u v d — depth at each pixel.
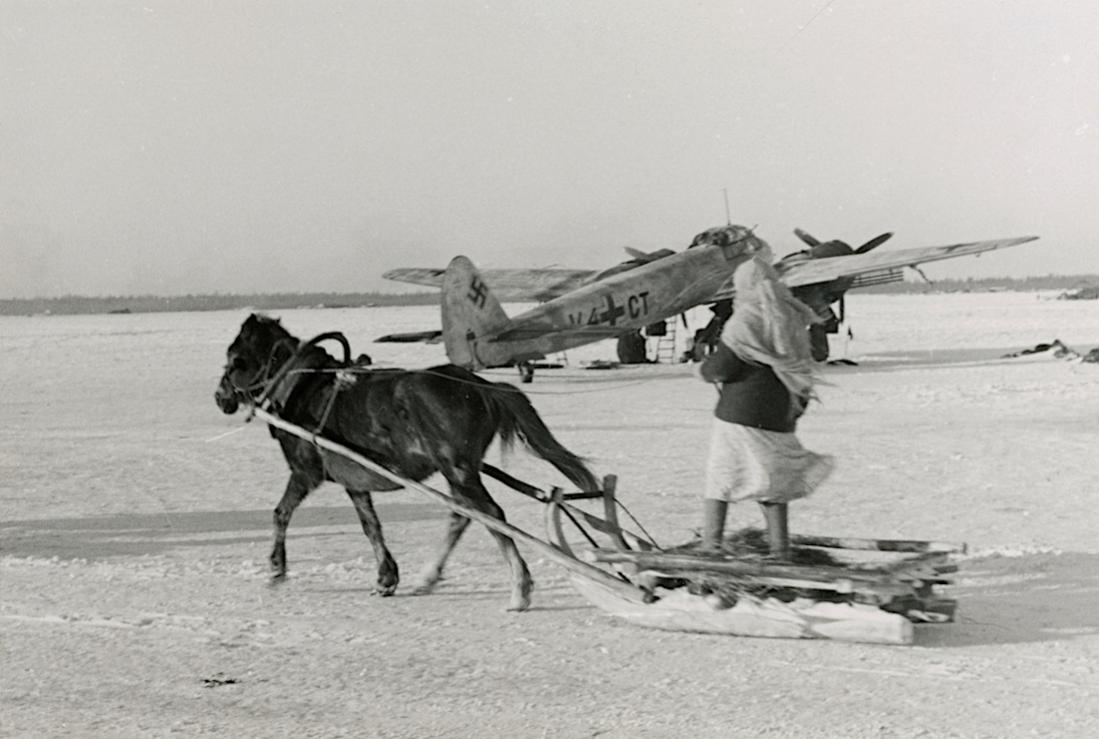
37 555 10.57
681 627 7.45
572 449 17.52
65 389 31.86
